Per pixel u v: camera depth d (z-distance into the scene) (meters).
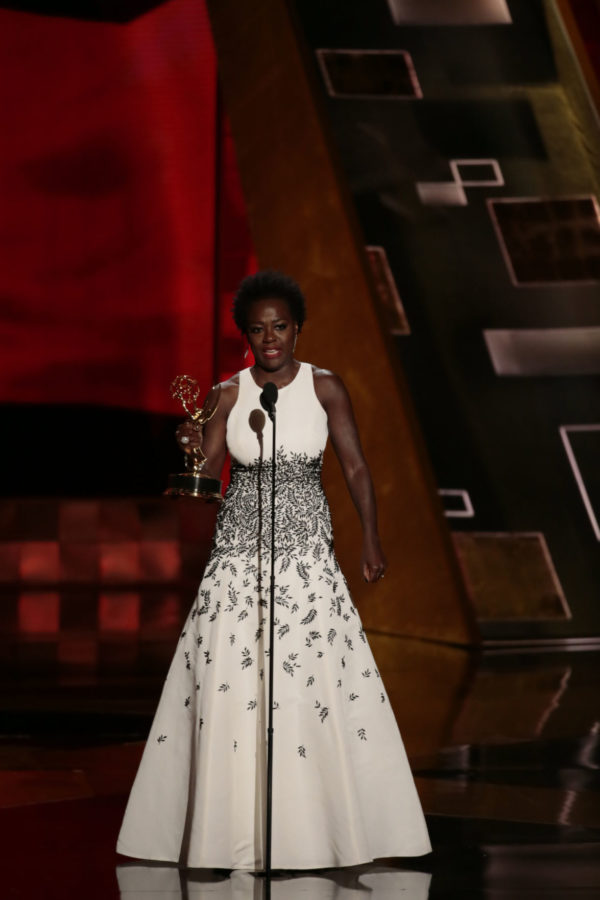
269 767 11.01
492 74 35.81
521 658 25.92
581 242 33.34
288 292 12.21
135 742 18.19
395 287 31.17
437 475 28.77
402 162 33.50
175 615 35.31
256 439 12.15
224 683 11.67
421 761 16.59
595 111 34.50
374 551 12.38
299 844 11.45
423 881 11.45
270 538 11.95
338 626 11.91
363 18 35.97
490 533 28.42
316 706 11.62
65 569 42.97
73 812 14.01
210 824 11.47
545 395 30.83
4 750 17.50
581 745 17.55
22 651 28.00
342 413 12.40
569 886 11.36
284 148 33.97
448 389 30.20
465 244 32.56
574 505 29.47
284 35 34.00
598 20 34.47
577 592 28.20
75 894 11.01
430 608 28.77
